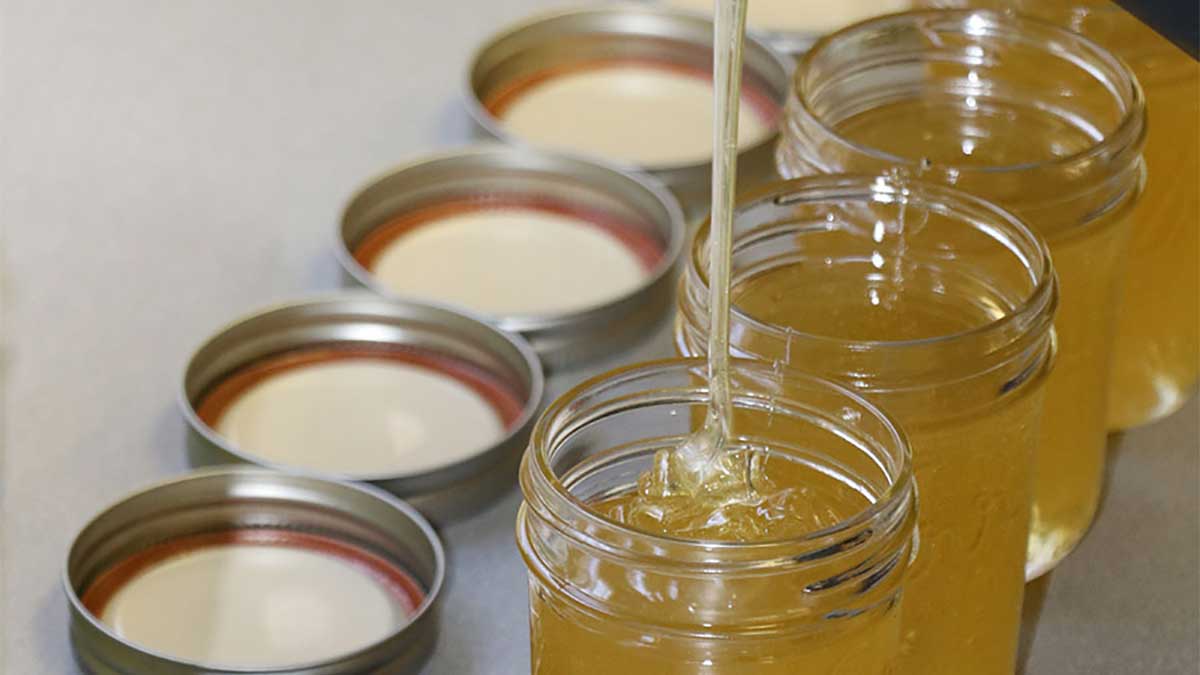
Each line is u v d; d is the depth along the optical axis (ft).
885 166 2.10
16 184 2.75
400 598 2.27
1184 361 2.39
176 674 2.15
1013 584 2.05
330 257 2.64
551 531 1.85
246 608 2.26
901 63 2.25
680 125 2.79
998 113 2.24
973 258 2.06
